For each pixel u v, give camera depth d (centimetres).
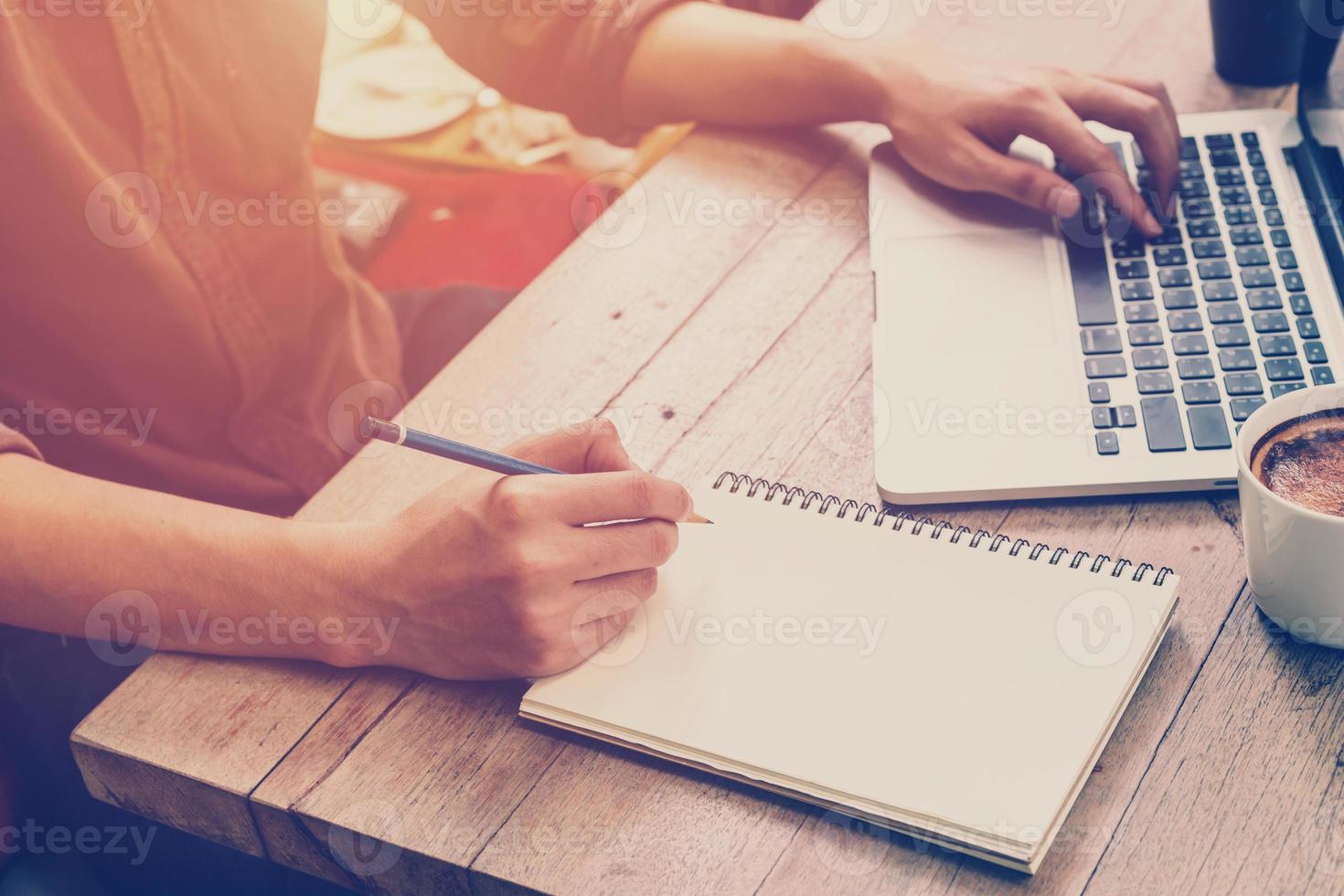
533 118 191
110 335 106
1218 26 92
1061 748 52
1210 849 50
